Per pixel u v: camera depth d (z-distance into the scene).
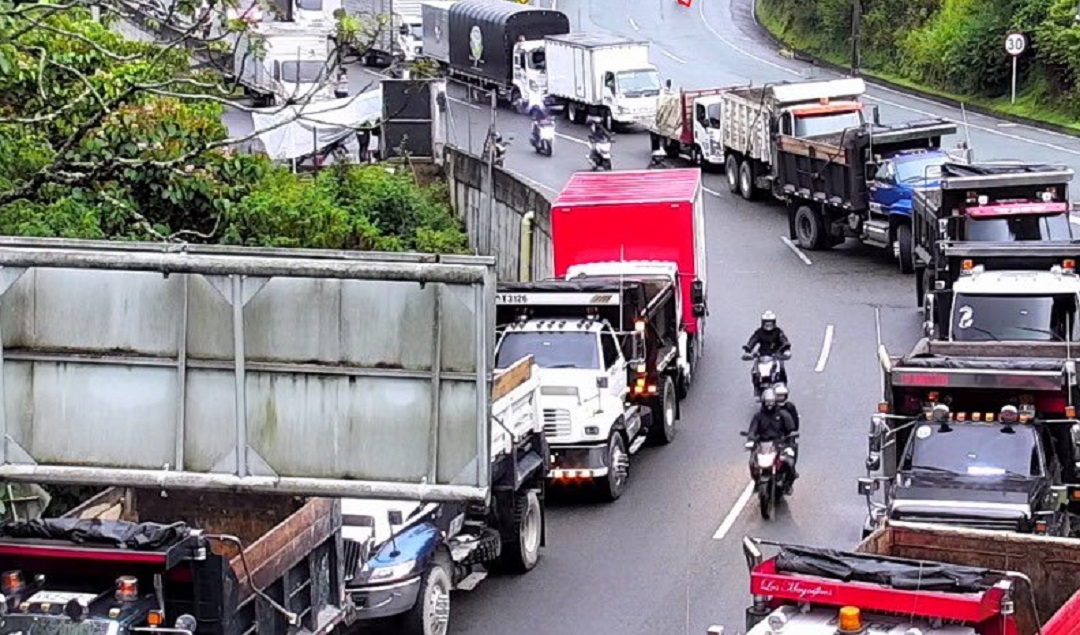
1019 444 27.83
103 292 19.34
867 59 99.69
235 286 18.92
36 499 26.61
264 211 46.22
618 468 34.31
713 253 57.12
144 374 19.39
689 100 70.94
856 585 18.30
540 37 88.50
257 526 25.16
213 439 19.27
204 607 20.23
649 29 114.19
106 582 20.48
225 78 42.75
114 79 34.16
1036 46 84.19
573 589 29.36
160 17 29.92
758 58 103.50
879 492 32.28
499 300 35.62
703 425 39.16
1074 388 28.17
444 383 18.78
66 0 30.14
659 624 27.44
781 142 57.75
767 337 38.78
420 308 18.73
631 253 41.72
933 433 28.22
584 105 83.31
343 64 37.66
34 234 31.80
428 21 96.38
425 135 66.88
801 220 57.41
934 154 53.97
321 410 19.00
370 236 49.78
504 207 57.19
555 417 33.69
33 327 19.45
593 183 45.19
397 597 25.55
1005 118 82.44
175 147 33.62
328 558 23.41
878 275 52.97
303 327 18.94
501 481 29.23
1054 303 36.34
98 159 29.19
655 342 37.09
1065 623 19.09
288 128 61.66
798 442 36.56
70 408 19.52
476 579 29.61
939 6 98.12
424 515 26.69
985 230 43.41
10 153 33.03
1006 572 19.38
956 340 35.91
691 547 31.23
